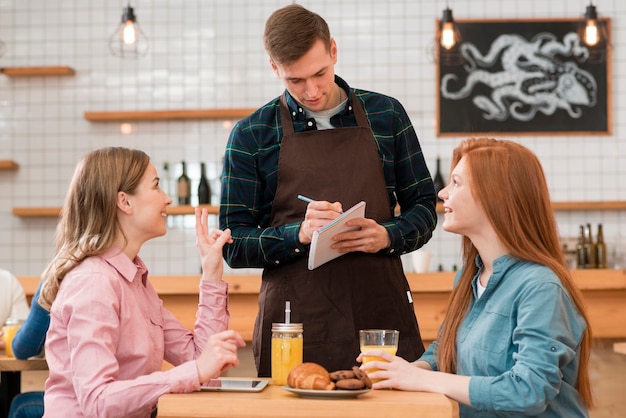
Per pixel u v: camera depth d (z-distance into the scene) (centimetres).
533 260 191
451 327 204
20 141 562
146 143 559
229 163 250
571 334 184
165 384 170
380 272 241
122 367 191
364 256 241
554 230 197
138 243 205
